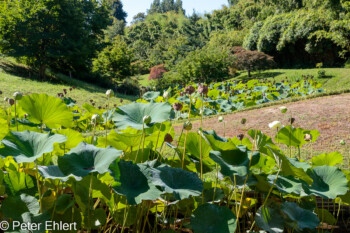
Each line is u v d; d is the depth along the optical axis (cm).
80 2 2123
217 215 124
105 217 130
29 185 139
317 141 480
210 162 159
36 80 1606
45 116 155
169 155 369
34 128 176
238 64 2534
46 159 154
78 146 123
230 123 647
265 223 132
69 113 158
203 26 5600
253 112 739
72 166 109
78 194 122
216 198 154
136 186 117
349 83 1756
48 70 1952
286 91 1253
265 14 3841
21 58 1827
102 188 121
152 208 160
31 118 157
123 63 2191
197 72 2484
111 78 2280
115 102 1421
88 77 2125
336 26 1650
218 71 2472
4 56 1767
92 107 242
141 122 147
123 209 133
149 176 118
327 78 1933
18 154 112
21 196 124
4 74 1520
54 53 1686
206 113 863
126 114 153
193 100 872
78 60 1880
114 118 150
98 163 111
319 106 697
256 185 151
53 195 131
